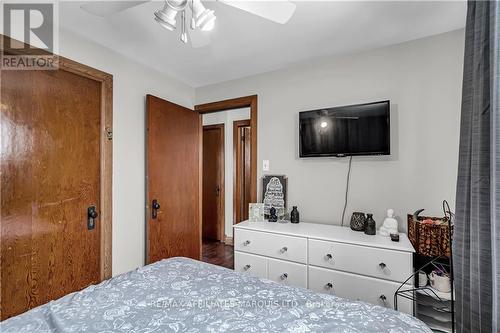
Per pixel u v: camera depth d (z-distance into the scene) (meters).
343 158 2.27
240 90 2.87
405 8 1.63
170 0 1.15
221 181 4.27
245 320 0.94
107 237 2.12
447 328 1.58
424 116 1.98
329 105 2.36
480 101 0.97
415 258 1.81
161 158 2.53
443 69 1.92
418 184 1.98
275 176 2.59
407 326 0.90
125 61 2.33
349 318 0.95
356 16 1.72
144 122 2.50
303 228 2.16
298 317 0.96
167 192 2.59
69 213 1.88
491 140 0.83
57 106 1.83
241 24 1.82
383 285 1.69
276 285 1.25
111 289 1.18
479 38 1.01
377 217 2.12
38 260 1.70
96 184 2.07
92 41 2.05
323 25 1.83
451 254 1.38
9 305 1.56
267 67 2.59
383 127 2.02
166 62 2.47
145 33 1.95
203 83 3.05
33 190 1.68
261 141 2.71
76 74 1.94
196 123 3.08
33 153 1.69
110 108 2.18
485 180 0.94
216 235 4.32
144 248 2.46
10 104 1.58
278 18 1.34
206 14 1.21
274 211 2.44
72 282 1.89
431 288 1.60
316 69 2.43
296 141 2.52
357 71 2.24
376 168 2.14
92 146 2.05
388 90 2.11
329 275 1.86
